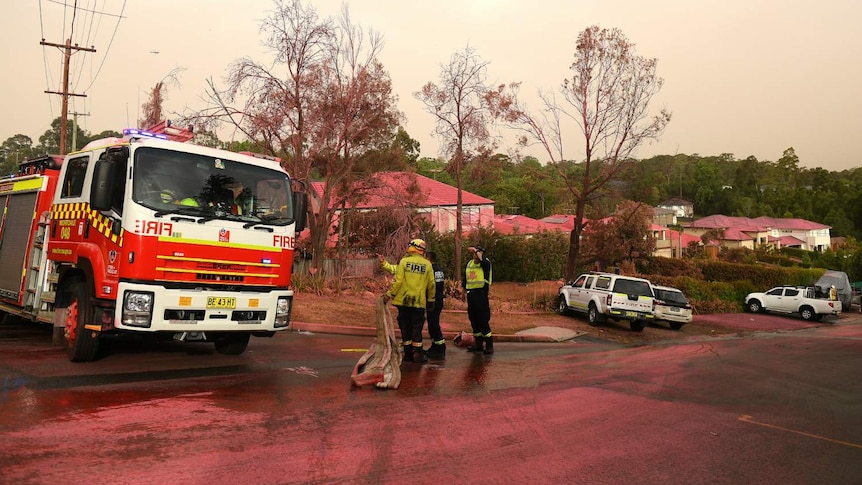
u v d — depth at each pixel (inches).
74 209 311.1
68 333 304.8
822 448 229.0
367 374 289.3
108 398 235.8
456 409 253.9
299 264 977.5
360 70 858.1
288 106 839.1
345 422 223.1
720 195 4426.7
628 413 265.6
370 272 990.4
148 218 270.2
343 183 904.3
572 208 1240.2
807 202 4411.9
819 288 1322.6
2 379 258.1
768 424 262.4
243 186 306.3
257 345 397.1
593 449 210.2
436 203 1592.0
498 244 1465.3
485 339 432.5
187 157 291.0
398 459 186.9
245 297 294.5
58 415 208.4
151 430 198.2
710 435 237.6
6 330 410.6
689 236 3068.4
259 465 173.2
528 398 283.7
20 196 371.2
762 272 1626.5
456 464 186.1
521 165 1000.2
